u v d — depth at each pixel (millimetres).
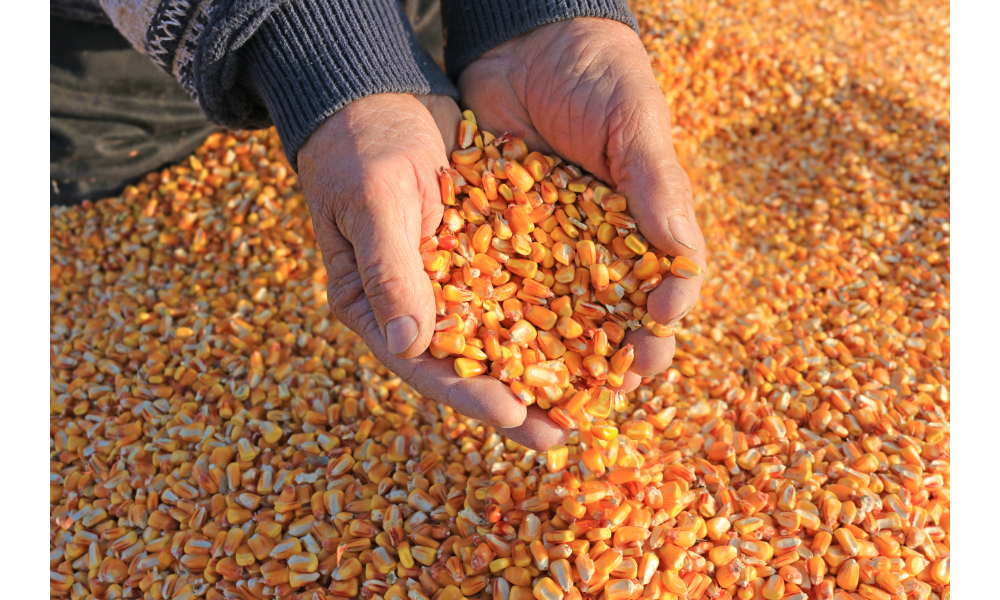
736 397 542
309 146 478
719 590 457
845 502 485
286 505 486
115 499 508
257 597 468
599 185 490
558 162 513
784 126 725
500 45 522
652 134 478
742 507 483
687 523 470
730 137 717
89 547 496
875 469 502
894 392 540
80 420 542
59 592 487
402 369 457
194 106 655
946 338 569
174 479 508
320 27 477
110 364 562
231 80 490
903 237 633
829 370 558
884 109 719
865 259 622
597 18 510
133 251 625
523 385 452
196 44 478
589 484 471
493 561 460
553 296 479
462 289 464
